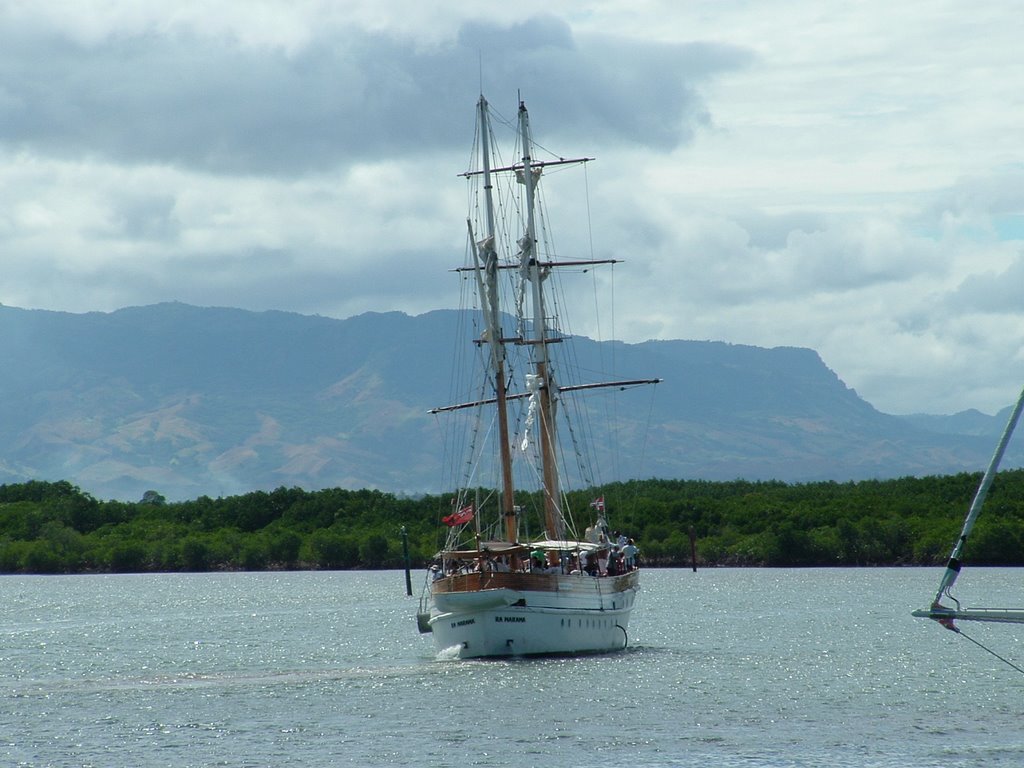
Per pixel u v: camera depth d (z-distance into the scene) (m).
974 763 197.62
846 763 198.00
